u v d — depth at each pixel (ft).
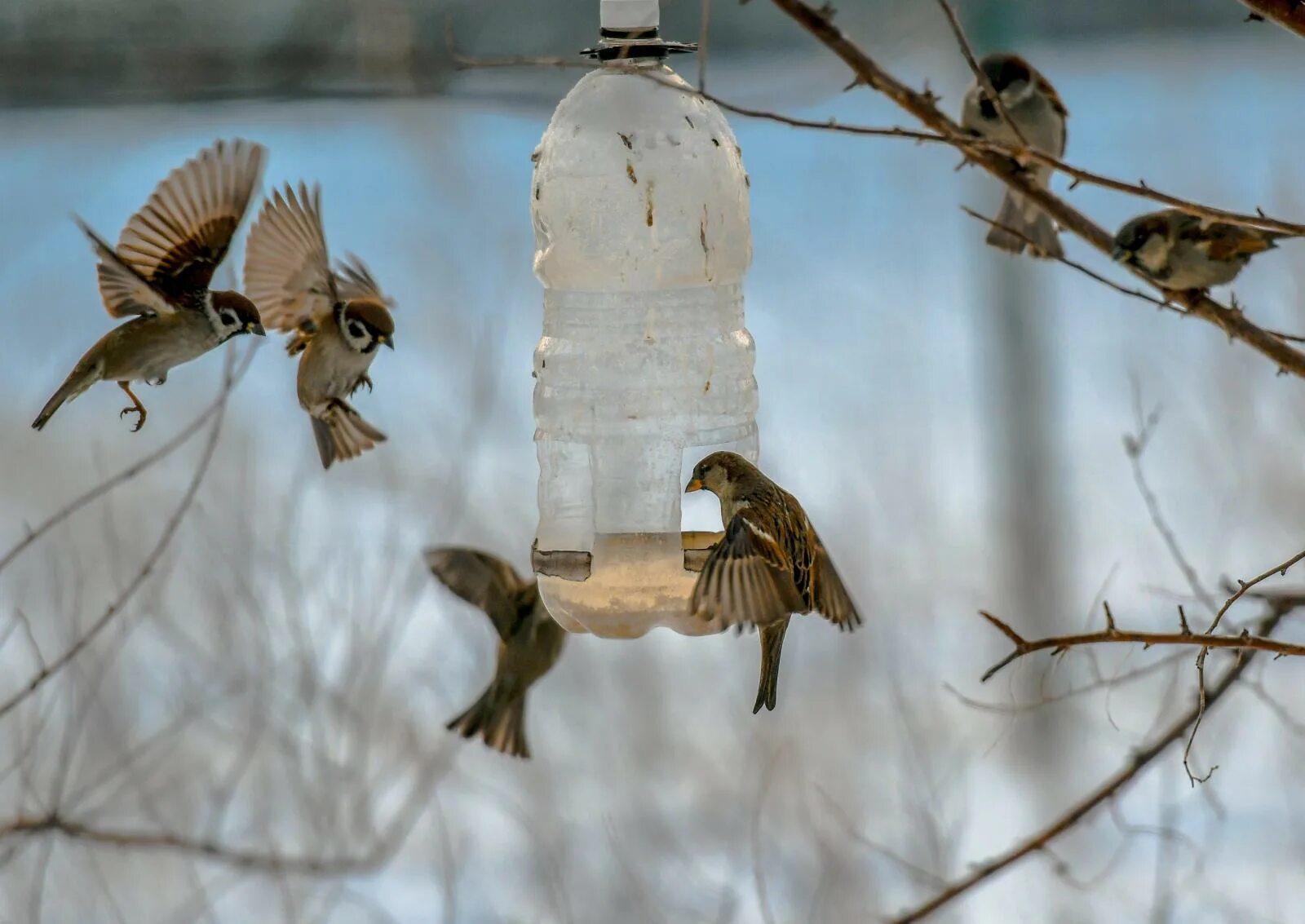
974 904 40.78
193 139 79.25
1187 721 26.11
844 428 65.31
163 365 24.91
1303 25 19.42
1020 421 59.88
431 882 41.37
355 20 41.73
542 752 46.42
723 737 46.83
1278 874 40.75
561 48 52.85
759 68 49.42
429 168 72.02
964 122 35.78
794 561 22.24
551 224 25.09
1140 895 40.75
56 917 37.58
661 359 24.71
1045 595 55.47
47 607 44.01
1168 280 29.63
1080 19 96.48
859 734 46.34
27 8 61.36
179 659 41.32
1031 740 47.16
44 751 38.17
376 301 27.25
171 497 52.65
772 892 40.32
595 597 24.59
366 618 44.24
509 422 58.13
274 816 39.81
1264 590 26.30
